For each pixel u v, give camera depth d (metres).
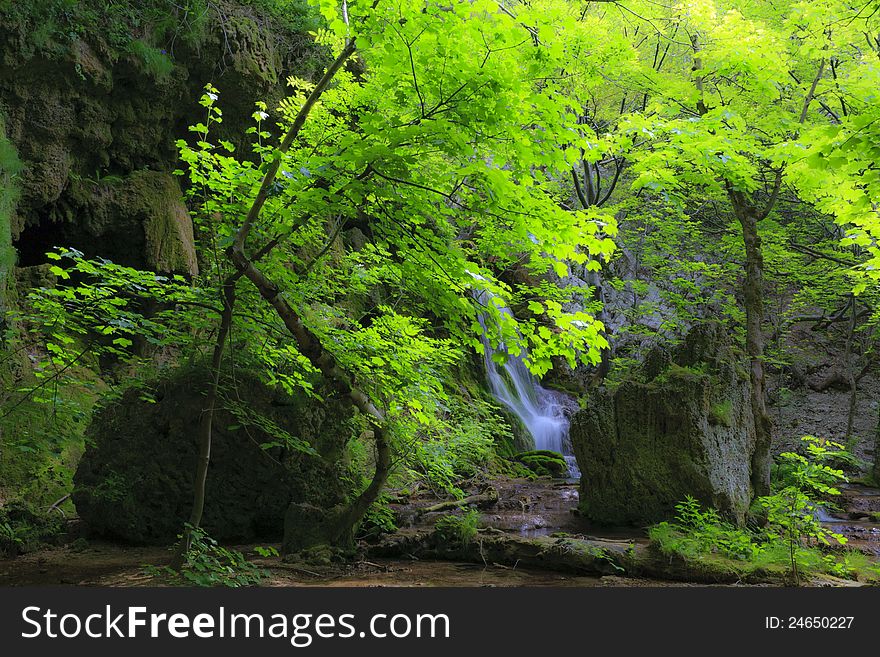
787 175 9.98
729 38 10.62
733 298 20.81
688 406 9.53
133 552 8.57
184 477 9.02
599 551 7.52
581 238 5.62
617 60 12.23
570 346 6.17
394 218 5.96
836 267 17.72
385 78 5.77
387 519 8.95
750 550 7.41
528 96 5.21
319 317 8.02
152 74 13.12
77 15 12.08
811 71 14.14
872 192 7.46
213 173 6.49
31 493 9.54
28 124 11.80
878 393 21.06
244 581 6.45
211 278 7.19
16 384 10.26
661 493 9.55
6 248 10.73
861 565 7.43
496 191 5.39
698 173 11.30
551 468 16.17
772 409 21.30
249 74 14.45
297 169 5.72
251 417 8.87
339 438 9.32
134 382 8.30
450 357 8.59
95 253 13.41
